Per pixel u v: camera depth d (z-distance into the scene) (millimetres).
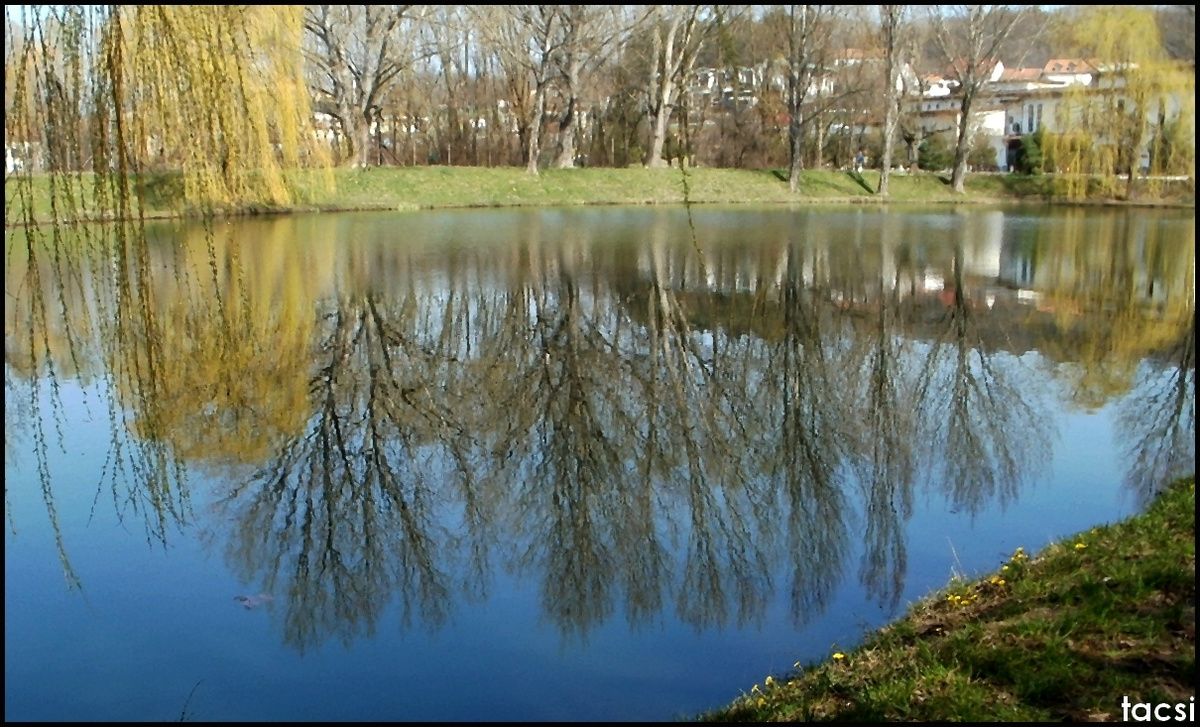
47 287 12812
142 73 8141
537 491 8922
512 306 17484
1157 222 30125
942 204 39844
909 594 6684
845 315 17000
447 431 10742
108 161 7832
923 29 43375
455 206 35812
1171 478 8664
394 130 48781
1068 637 4859
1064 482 8836
